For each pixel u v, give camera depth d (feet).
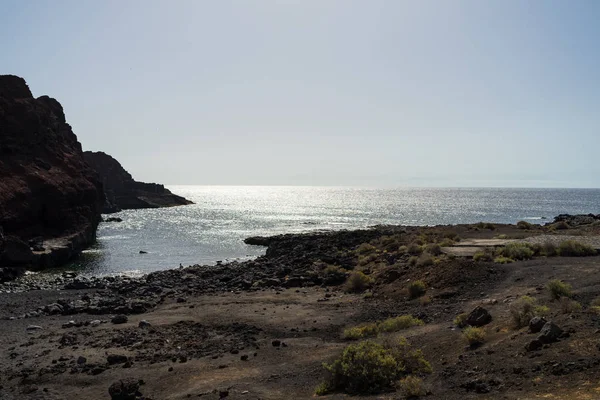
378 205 604.08
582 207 522.47
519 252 81.92
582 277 58.90
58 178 198.18
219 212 472.44
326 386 35.96
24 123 205.87
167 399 37.60
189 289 98.73
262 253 182.09
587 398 23.49
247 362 47.19
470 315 48.34
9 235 139.54
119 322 69.00
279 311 71.26
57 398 40.52
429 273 76.95
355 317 64.03
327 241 168.35
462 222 322.34
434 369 35.68
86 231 195.31
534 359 31.40
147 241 222.28
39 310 81.51
